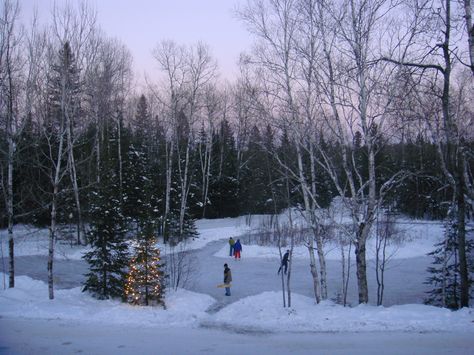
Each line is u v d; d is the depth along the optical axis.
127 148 39.78
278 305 15.55
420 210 38.88
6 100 17.41
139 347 9.11
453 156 13.12
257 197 43.03
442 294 15.50
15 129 18.30
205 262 28.23
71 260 27.67
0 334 10.23
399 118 13.31
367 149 14.38
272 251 31.23
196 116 36.72
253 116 17.48
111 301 16.44
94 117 27.45
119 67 37.03
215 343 9.55
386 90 12.96
